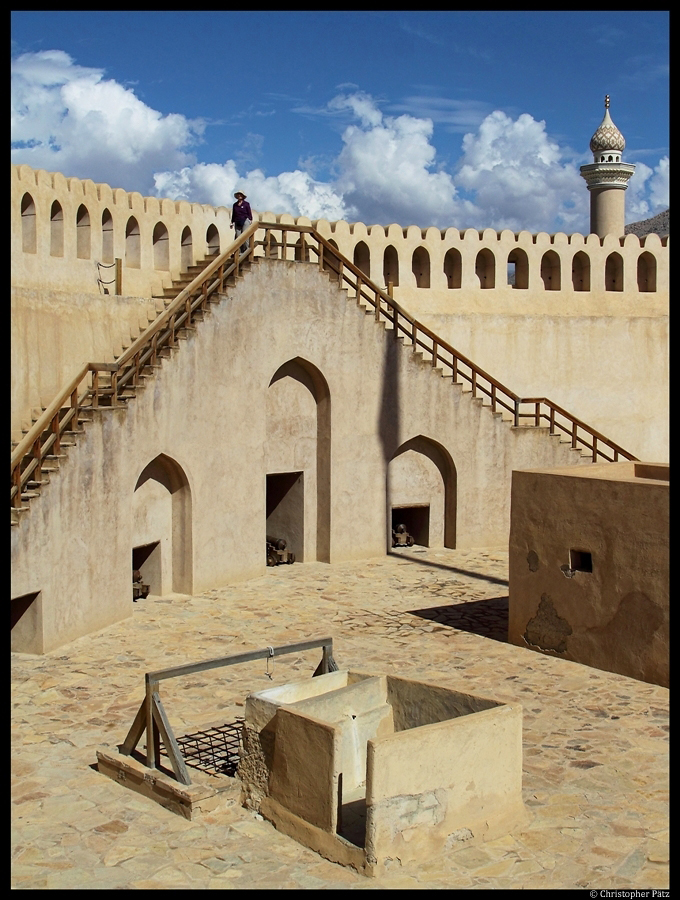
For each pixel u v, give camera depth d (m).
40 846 8.62
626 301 26.98
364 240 24.11
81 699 12.41
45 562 14.15
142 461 16.50
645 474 15.81
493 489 23.12
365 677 10.09
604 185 30.22
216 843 8.70
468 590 18.95
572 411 26.27
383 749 8.06
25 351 16.44
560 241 26.20
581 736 11.34
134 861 8.35
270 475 21.69
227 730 11.30
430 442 22.59
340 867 8.25
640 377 26.92
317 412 21.05
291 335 19.73
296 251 22.48
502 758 8.88
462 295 25.27
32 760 10.52
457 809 8.57
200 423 17.88
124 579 16.20
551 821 9.12
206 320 17.84
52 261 18.05
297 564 21.09
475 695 9.35
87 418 15.23
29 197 17.53
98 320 18.23
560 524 14.45
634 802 9.56
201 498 18.09
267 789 9.15
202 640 15.19
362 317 21.02
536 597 14.88
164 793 9.45
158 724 9.76
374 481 21.66
